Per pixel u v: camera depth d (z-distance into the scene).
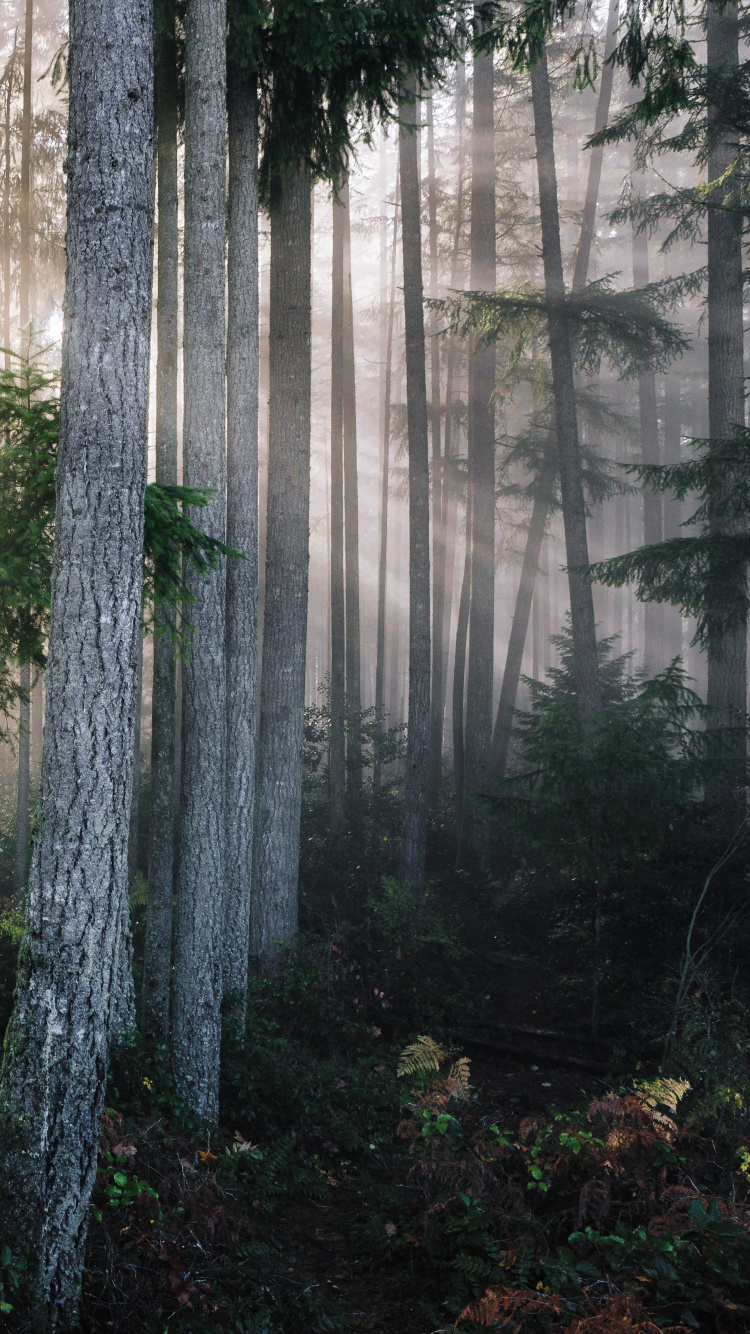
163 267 8.07
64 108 17.02
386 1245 5.07
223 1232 4.78
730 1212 4.62
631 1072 9.14
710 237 14.93
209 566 6.37
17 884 12.04
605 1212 4.86
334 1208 5.89
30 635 6.31
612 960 10.88
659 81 8.28
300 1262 5.01
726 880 10.49
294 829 11.24
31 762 17.81
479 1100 8.22
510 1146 5.77
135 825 12.11
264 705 11.27
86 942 3.87
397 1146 7.16
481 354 18.72
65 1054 3.81
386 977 11.54
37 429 5.50
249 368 8.05
